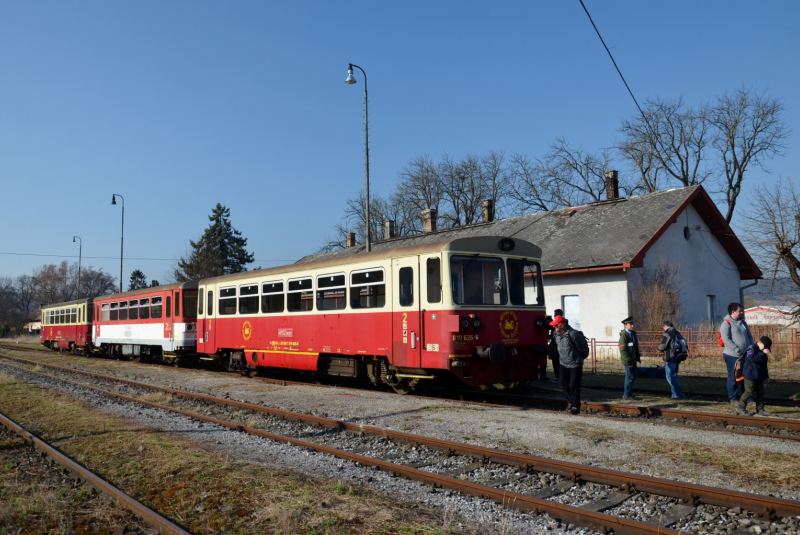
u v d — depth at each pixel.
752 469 6.62
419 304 12.13
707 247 27.27
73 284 116.19
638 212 25.56
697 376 16.42
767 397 11.84
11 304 114.06
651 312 21.98
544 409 11.23
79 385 16.36
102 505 6.04
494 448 8.08
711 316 27.12
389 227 39.88
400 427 9.66
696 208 26.66
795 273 21.41
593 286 23.52
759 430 9.05
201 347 19.66
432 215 36.53
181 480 6.73
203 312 19.64
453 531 5.11
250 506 5.78
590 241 24.86
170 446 8.39
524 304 12.81
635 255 22.03
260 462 7.55
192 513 5.66
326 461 7.63
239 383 16.23
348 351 13.77
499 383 12.20
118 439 8.94
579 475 6.46
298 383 15.89
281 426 10.27
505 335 12.31
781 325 20.83
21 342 55.06
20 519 5.67
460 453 7.72
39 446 8.52
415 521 5.34
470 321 11.71
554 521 5.37
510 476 6.79
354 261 13.80
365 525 5.23
